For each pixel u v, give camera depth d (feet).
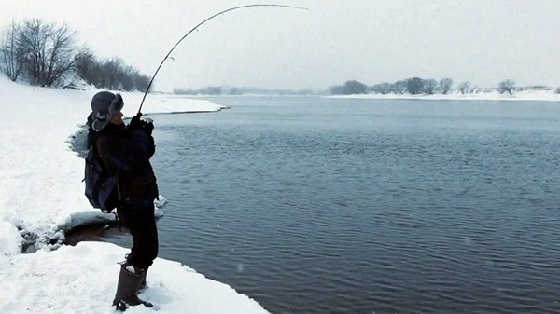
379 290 27.37
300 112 281.74
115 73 358.23
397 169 73.31
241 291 26.68
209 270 29.71
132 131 15.56
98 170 15.46
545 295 27.40
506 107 393.91
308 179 63.46
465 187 59.67
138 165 15.47
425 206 48.98
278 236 37.35
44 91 212.02
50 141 81.87
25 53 239.50
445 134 138.51
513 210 47.83
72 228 35.86
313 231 38.99
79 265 19.60
